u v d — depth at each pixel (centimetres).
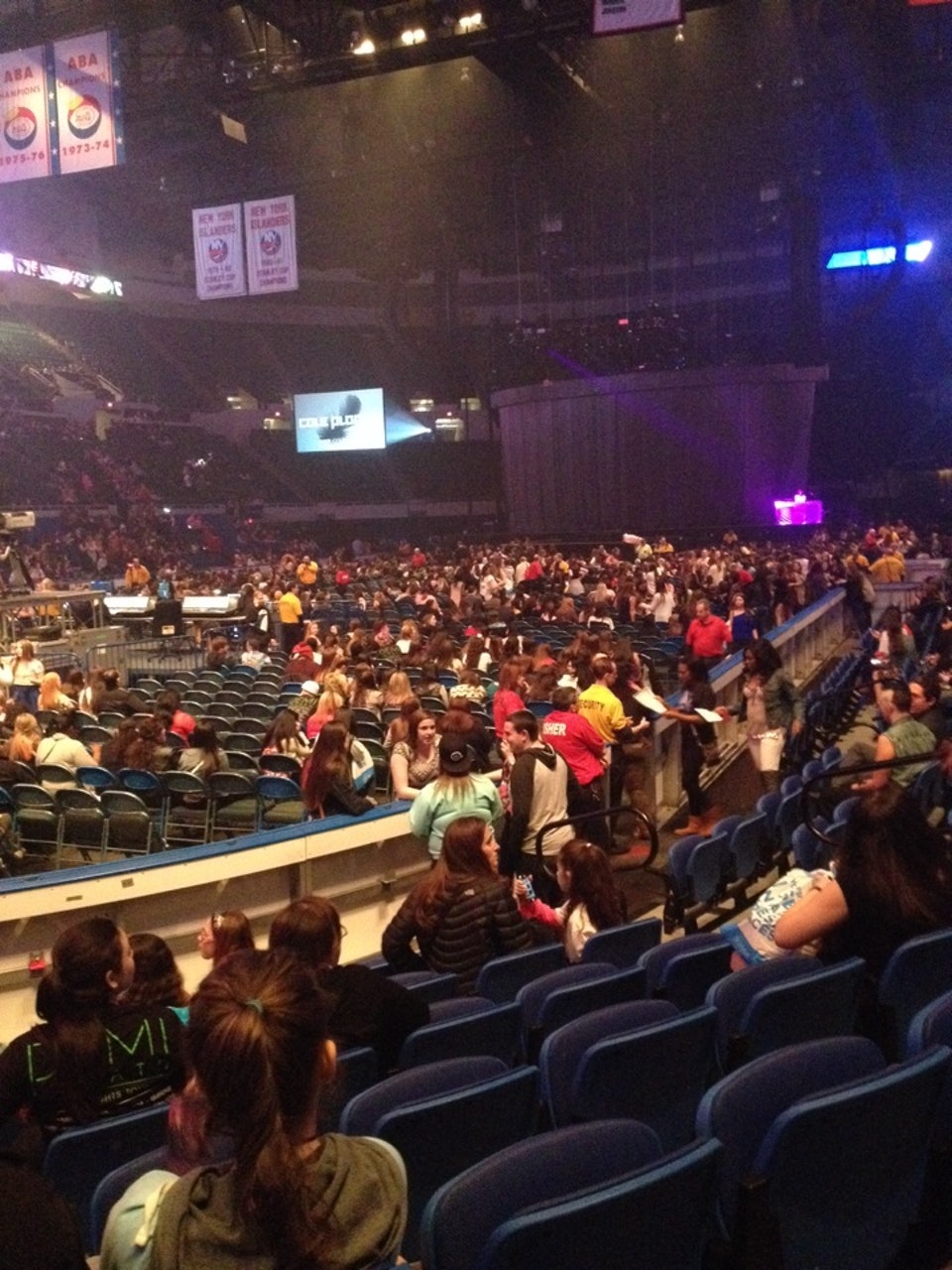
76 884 664
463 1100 309
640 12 1717
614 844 900
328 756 789
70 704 1374
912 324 4584
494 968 510
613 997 452
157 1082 346
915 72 3525
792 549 3375
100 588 2941
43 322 4775
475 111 3969
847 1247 286
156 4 2662
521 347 4359
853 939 401
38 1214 185
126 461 4694
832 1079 309
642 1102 356
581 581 2905
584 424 4162
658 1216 243
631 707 954
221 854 708
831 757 915
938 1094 295
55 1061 335
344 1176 181
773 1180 269
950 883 396
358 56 2544
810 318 4094
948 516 4566
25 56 2064
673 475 4066
